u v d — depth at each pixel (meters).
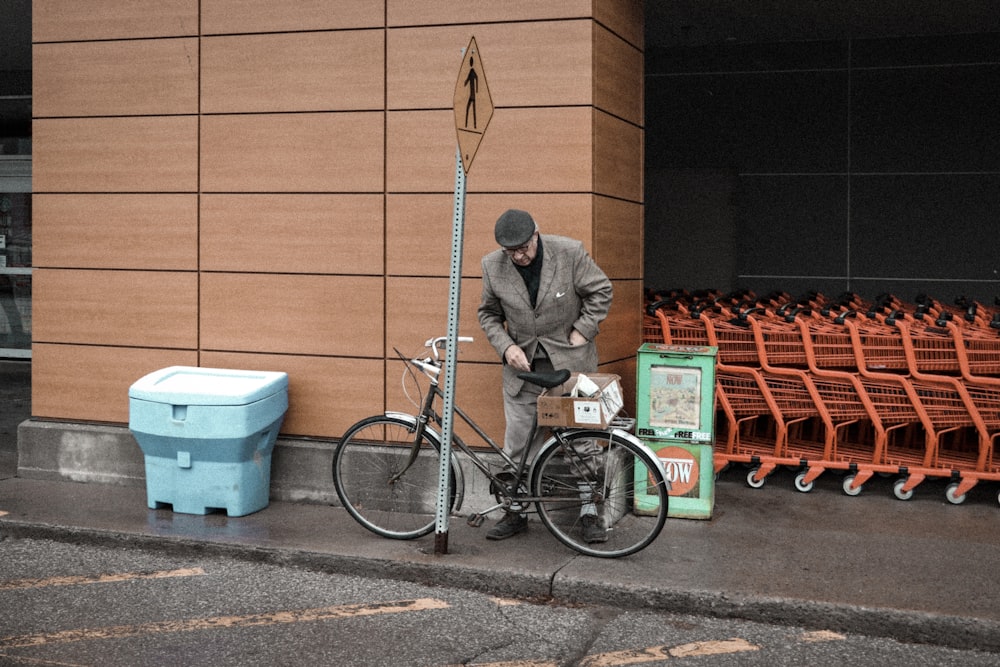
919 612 4.97
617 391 6.01
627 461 5.92
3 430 9.84
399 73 6.97
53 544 6.53
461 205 5.89
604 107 6.84
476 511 6.81
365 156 7.06
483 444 6.86
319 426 7.24
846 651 4.84
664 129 12.05
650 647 4.88
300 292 7.24
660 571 5.64
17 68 14.10
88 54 7.62
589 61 6.60
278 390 7.03
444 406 5.98
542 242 6.22
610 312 7.03
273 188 7.26
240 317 7.37
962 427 7.58
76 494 7.39
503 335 6.30
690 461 6.71
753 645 4.91
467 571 5.71
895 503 7.23
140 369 7.62
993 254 11.17
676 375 6.71
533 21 6.69
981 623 4.87
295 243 7.23
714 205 11.91
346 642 4.91
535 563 5.79
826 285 11.65
